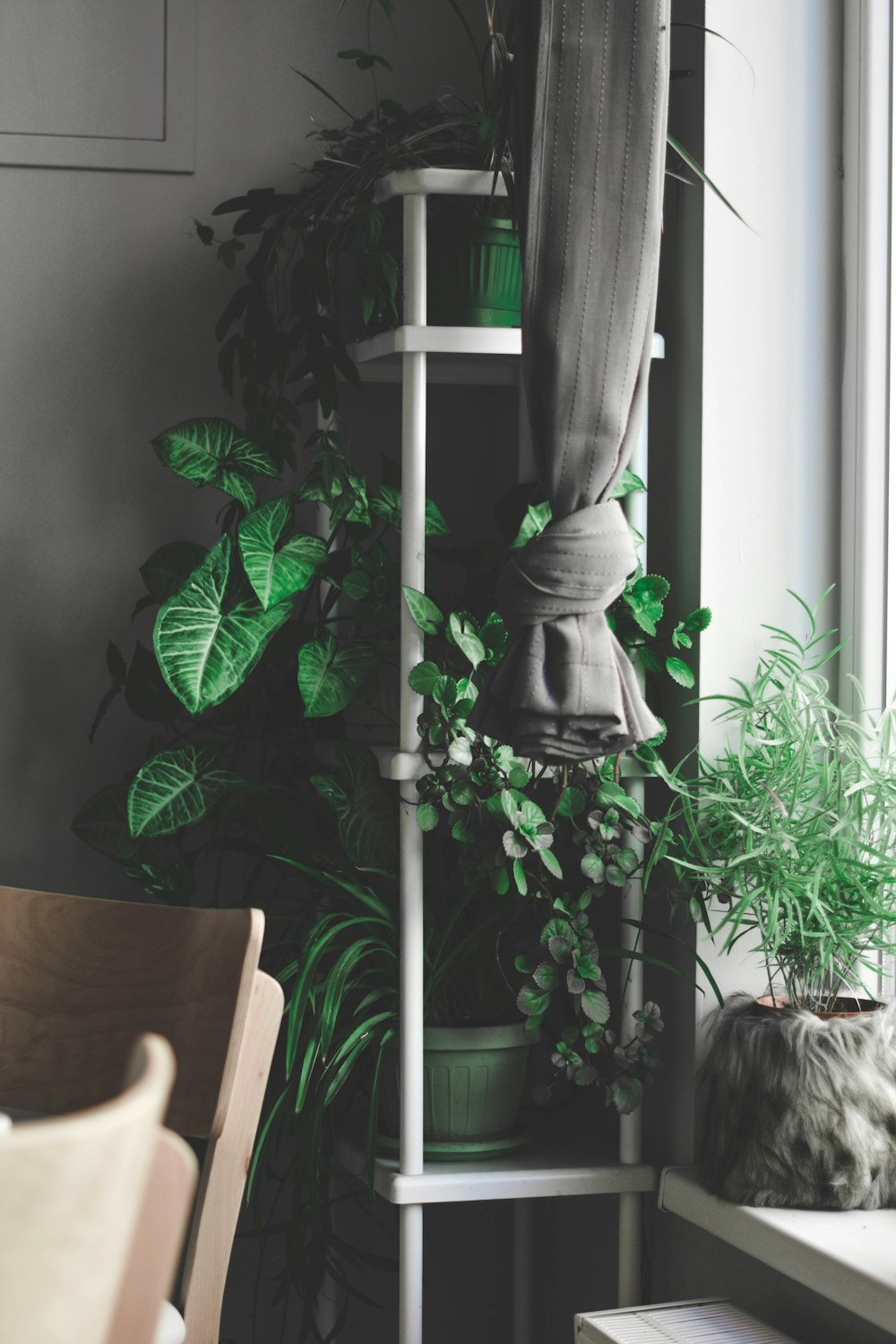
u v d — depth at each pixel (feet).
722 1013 5.65
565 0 4.99
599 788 5.74
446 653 5.84
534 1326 7.29
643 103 5.03
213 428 6.32
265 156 7.16
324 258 6.07
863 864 5.39
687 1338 4.97
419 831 5.65
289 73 7.18
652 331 5.19
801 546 6.11
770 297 6.06
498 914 5.99
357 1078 6.35
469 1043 5.82
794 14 6.07
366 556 5.97
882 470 6.06
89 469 7.07
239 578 5.97
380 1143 6.12
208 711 6.86
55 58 6.96
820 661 5.87
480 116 5.62
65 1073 4.12
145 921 4.13
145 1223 2.29
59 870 7.06
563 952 5.69
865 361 6.04
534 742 5.10
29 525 7.04
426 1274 7.34
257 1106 3.92
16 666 7.03
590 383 5.08
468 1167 5.88
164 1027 3.97
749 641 6.04
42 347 7.03
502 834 5.61
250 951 3.84
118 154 7.02
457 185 5.59
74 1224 1.66
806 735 5.55
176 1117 3.84
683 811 5.64
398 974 5.96
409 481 5.68
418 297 5.65
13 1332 1.63
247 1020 3.89
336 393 6.22
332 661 5.86
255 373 6.50
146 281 7.09
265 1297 7.13
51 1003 4.19
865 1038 5.22
